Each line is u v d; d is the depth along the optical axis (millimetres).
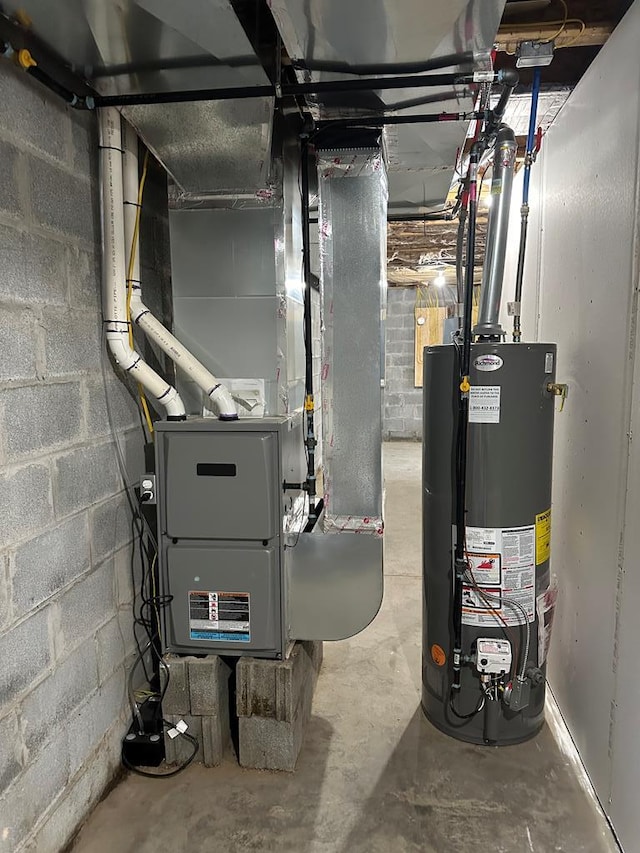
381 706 2191
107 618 1796
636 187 1493
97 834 1598
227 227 1905
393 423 8125
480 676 1904
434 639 2025
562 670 2104
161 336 1837
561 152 2148
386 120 1765
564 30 1778
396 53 1394
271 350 1935
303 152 1918
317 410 2729
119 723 1860
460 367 1806
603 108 1730
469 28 1283
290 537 1901
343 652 2584
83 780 1641
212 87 1446
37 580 1447
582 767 1851
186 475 1795
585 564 1868
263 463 1758
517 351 1788
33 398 1441
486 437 1815
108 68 1365
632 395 1499
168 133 1608
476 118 1722
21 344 1397
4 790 1318
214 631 1848
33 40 1259
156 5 1123
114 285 1726
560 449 2170
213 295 1938
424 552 2068
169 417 1866
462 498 1824
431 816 1657
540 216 2445
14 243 1372
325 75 1511
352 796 1731
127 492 1926
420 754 1920
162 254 2205
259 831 1602
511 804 1704
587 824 1632
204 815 1659
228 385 1959
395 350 7984
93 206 1729
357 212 1871
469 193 1812
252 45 1361
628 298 1536
